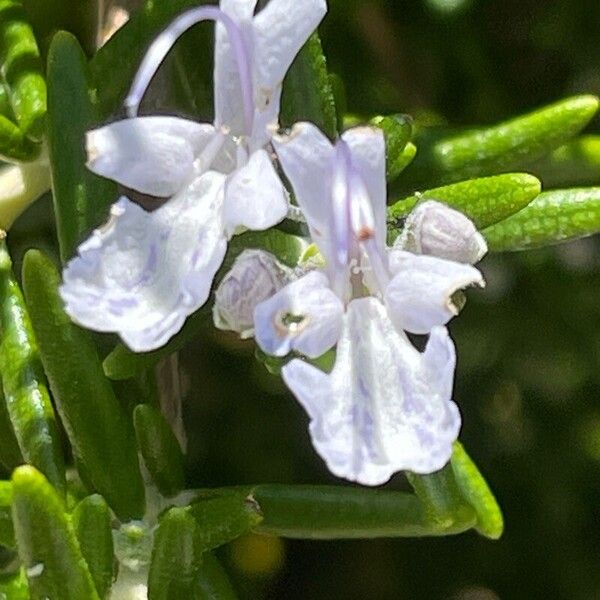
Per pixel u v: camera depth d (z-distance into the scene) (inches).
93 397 3.0
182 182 2.8
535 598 5.7
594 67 4.9
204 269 2.7
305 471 5.7
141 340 2.7
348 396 2.7
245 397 5.6
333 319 2.8
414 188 3.5
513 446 5.5
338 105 3.5
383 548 6.1
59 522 2.8
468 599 6.0
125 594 3.1
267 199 2.8
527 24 4.9
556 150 3.8
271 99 2.9
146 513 3.1
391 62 4.8
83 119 3.1
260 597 6.4
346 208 2.8
